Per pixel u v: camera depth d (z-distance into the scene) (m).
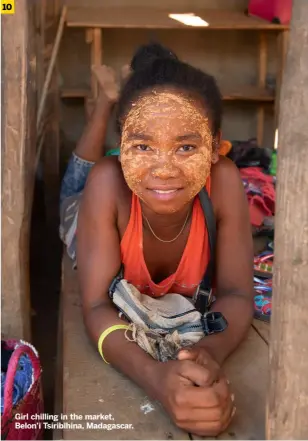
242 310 1.88
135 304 1.90
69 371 1.83
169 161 1.68
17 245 1.90
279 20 4.19
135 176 1.71
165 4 4.73
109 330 1.79
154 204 1.72
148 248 1.99
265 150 3.83
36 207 4.37
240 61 4.80
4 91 1.76
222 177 1.98
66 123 4.66
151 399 1.70
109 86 2.99
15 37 1.73
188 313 1.92
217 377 1.53
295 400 1.34
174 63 1.79
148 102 1.70
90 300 1.90
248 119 4.82
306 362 1.32
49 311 3.36
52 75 3.95
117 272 1.96
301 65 1.17
